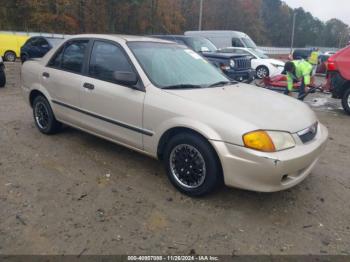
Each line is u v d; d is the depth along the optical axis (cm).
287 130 356
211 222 345
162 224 338
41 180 420
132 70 430
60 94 521
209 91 418
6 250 295
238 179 349
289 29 9625
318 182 442
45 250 297
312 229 341
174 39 1370
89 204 370
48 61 550
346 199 401
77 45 511
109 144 540
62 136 572
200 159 371
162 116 391
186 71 461
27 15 4119
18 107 782
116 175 438
